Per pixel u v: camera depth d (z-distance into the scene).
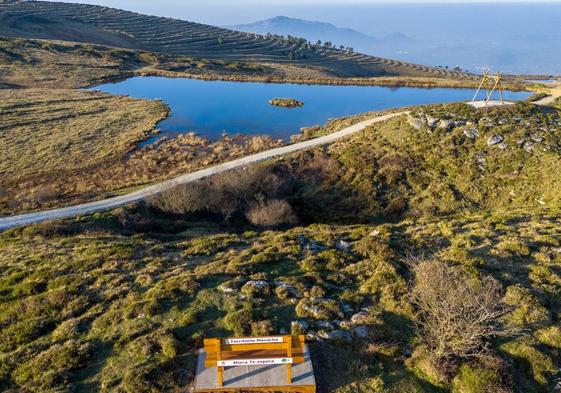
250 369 12.62
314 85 103.12
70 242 25.89
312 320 15.29
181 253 22.97
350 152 48.09
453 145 44.53
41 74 97.81
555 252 20.67
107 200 38.44
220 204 38.62
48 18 176.88
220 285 17.61
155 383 12.43
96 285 18.72
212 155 53.94
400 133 49.25
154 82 103.12
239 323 14.84
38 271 20.72
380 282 17.84
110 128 64.88
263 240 24.97
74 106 75.31
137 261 21.52
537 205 34.28
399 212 38.75
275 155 50.41
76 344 14.61
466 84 100.31
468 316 13.83
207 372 12.53
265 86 100.94
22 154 53.41
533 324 15.17
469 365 13.17
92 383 12.90
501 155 41.84
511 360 13.61
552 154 39.72
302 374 12.45
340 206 40.50
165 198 37.94
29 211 36.44
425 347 13.97
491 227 25.22
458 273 17.69
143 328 15.02
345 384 12.69
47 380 12.87
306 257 21.11
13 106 72.12
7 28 145.50
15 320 16.64
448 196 38.75
